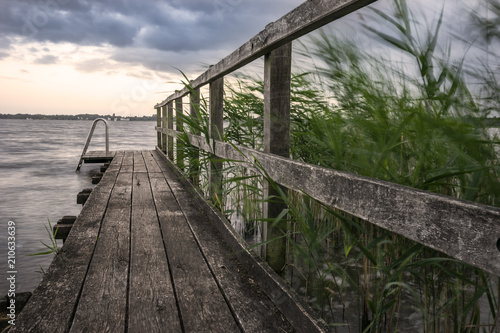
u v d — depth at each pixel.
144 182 5.71
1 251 3.99
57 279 2.14
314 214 2.26
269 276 1.94
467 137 1.04
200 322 1.71
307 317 1.51
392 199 1.10
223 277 2.20
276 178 2.00
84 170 11.28
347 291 2.21
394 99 1.36
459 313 1.47
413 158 1.45
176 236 3.00
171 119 8.10
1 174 10.23
